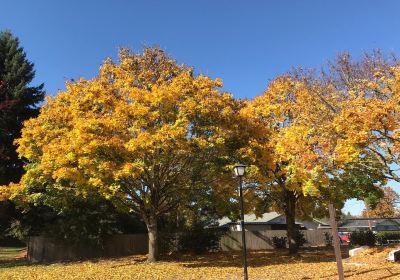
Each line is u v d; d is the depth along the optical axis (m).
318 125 18.95
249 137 20.00
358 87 17.67
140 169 16.97
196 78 19.62
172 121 18.41
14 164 31.56
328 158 17.20
